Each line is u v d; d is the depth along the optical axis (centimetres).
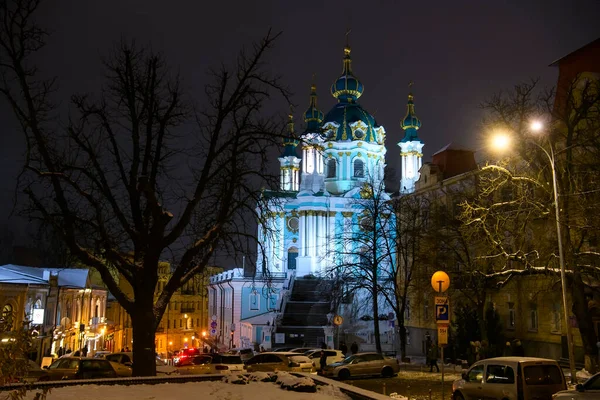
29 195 1838
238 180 2044
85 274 5603
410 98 8356
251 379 1700
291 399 1371
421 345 4991
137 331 1906
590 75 3159
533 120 2653
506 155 2956
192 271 2025
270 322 6225
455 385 1864
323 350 3559
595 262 3023
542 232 3144
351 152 8031
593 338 2523
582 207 2527
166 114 2034
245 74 2033
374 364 3053
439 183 4756
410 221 4506
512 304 3953
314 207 7556
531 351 3712
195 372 3011
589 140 2600
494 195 3266
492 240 2733
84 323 5728
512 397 1614
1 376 1201
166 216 1912
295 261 7900
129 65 2031
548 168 2653
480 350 3259
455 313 4188
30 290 4188
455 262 4047
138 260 2005
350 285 5309
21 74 1788
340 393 1478
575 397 1366
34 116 1792
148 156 2048
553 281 3225
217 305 8544
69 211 1862
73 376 2458
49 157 1836
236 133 2016
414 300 5047
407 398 2066
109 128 2016
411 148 8219
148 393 1459
